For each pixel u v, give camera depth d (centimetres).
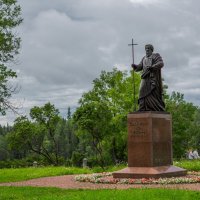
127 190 1655
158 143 2303
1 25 3075
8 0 3092
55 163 6303
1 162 7056
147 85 2389
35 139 6078
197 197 1446
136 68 2481
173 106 6438
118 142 5959
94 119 4853
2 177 2995
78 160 6506
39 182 2462
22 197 1717
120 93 6003
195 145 8206
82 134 5444
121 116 5797
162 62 2398
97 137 5081
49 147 7406
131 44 2491
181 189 1678
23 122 4272
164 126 2353
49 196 1619
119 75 6122
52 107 5928
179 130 6372
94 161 5884
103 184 2125
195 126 8056
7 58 3142
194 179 2083
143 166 2270
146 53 2453
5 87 3081
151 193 1523
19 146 5903
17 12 3147
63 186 2131
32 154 8550
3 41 3044
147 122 2283
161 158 2311
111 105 6012
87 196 1509
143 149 2280
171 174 2262
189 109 6806
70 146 10669
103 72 6281
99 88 6206
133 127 2317
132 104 5866
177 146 6338
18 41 3166
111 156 6094
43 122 5912
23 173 3300
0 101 3086
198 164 3200
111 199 1424
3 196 1756
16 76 3084
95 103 4941
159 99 2412
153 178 2166
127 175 2255
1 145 9569
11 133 5806
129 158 2314
